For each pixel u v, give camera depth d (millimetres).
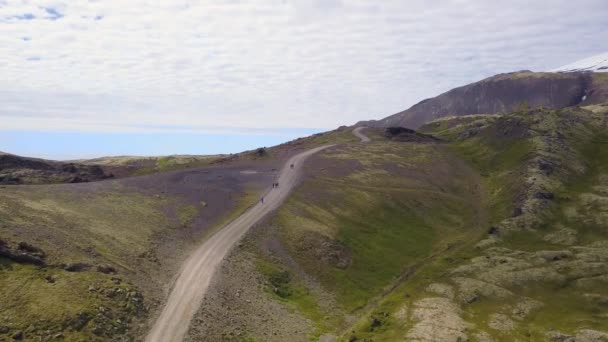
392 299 92062
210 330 63062
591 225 126000
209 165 175375
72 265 66625
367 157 193000
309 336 72250
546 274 101625
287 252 100438
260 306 76375
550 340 74688
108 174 167375
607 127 196000
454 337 72688
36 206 84375
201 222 105562
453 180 174250
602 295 91500
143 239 87500
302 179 151125
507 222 134250
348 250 109688
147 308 64938
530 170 159125
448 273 105125
